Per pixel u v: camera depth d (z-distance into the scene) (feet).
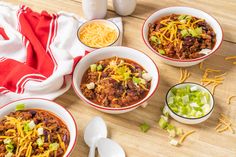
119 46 2.73
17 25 3.09
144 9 3.27
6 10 3.21
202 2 3.35
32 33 2.96
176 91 2.53
